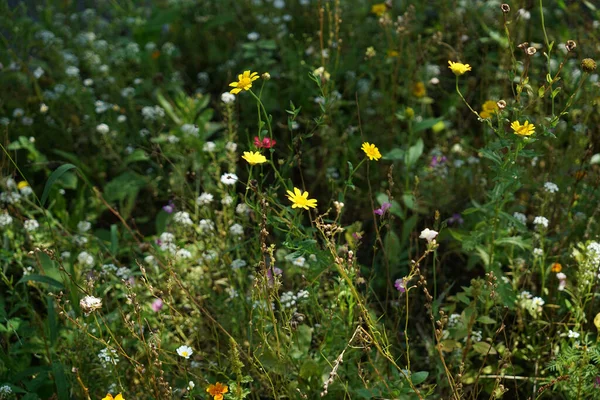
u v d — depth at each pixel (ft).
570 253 9.45
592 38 11.17
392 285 9.72
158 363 8.16
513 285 9.27
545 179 9.82
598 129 10.00
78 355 8.78
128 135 11.60
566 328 8.82
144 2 14.52
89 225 10.02
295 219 8.58
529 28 11.85
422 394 8.42
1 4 12.59
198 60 13.06
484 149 8.87
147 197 11.10
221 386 8.11
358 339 8.05
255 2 13.61
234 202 9.36
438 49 11.95
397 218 10.32
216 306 9.12
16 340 9.44
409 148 9.96
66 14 14.06
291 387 8.54
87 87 12.13
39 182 11.01
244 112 11.68
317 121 9.17
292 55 11.81
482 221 9.27
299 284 9.45
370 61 11.40
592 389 8.38
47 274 9.41
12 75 11.84
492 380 8.94
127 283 8.51
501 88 10.86
